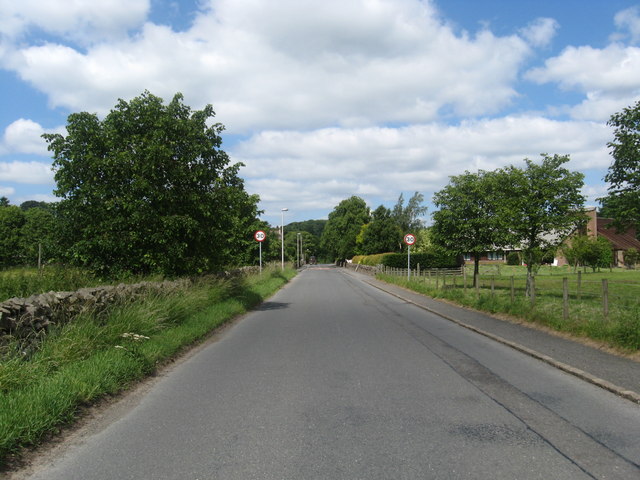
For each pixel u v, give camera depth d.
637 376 6.57
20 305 6.62
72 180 13.85
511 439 4.44
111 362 6.80
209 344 9.98
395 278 32.75
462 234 21.25
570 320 10.26
